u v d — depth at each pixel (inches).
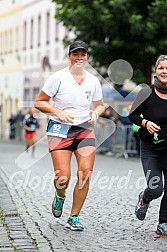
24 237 369.7
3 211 461.4
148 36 1008.2
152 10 995.9
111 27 1027.3
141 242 365.7
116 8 1015.0
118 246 353.7
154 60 1039.0
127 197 550.0
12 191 582.2
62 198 410.6
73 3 1077.1
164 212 383.9
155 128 374.6
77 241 363.9
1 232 384.5
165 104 381.4
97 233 388.8
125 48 1037.2
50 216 445.1
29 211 466.9
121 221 430.9
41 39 2068.2
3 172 775.1
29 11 2196.1
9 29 2413.9
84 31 1069.1
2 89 2463.1
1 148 1421.0
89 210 475.8
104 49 1046.4
